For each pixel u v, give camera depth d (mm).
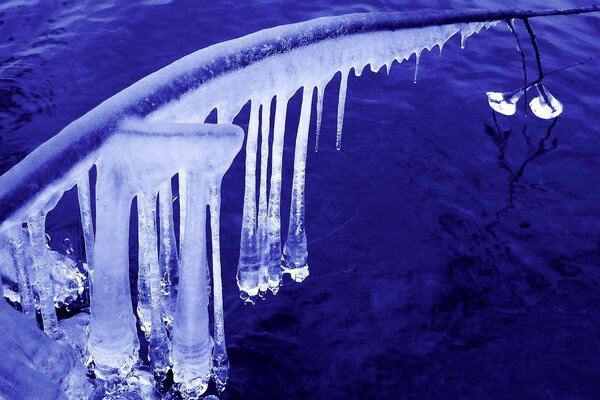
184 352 3789
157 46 7562
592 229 5707
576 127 6840
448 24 4684
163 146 3016
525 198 5988
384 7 8453
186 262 3436
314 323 4816
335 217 5688
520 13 5332
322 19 3871
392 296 5059
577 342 4727
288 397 4332
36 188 2816
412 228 5645
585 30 8320
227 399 4254
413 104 7004
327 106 6867
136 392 4008
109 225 3268
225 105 3510
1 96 6648
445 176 6168
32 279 3473
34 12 8023
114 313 3562
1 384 2695
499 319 4902
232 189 5859
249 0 8445
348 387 4406
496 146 6547
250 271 4371
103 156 3051
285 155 6160
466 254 5430
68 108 6602
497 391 4391
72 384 3363
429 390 4395
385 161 6273
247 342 4648
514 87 7316
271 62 3602
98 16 8008
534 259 5414
